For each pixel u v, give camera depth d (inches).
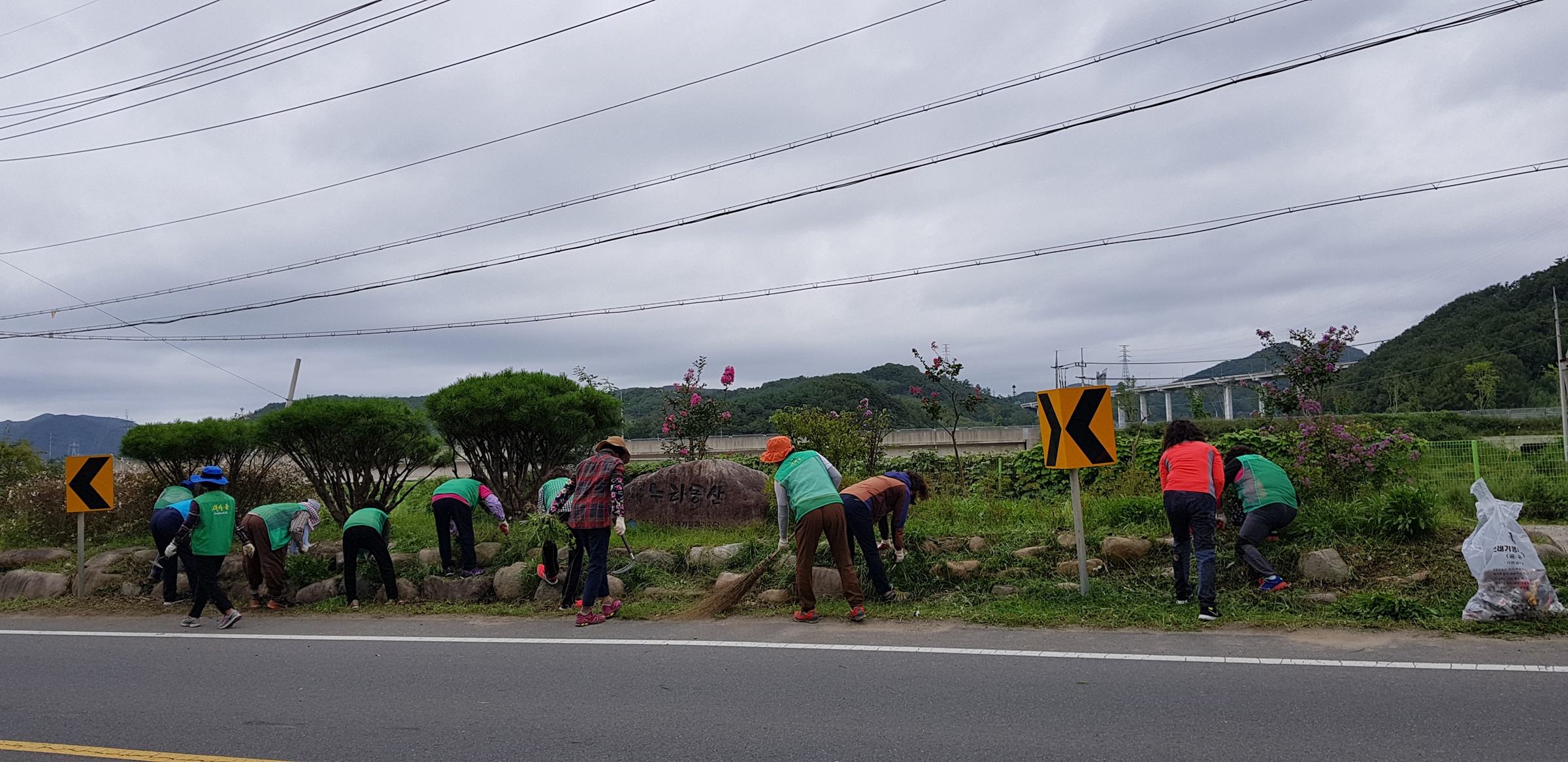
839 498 296.8
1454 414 1589.6
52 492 489.7
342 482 475.2
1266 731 171.3
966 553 341.1
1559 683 194.5
